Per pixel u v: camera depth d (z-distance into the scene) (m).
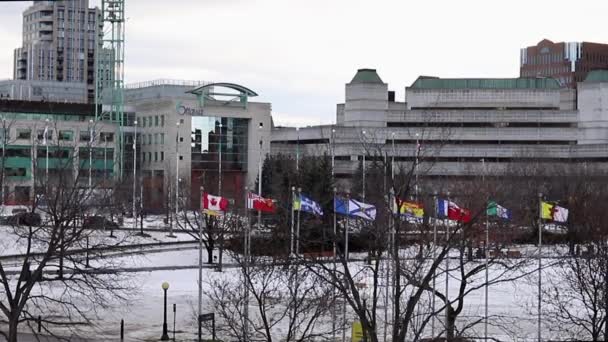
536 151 194.12
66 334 60.28
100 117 168.12
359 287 58.53
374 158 94.88
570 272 95.44
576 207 95.31
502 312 70.56
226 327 64.19
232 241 89.94
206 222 104.75
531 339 60.97
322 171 108.38
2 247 97.75
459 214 68.81
